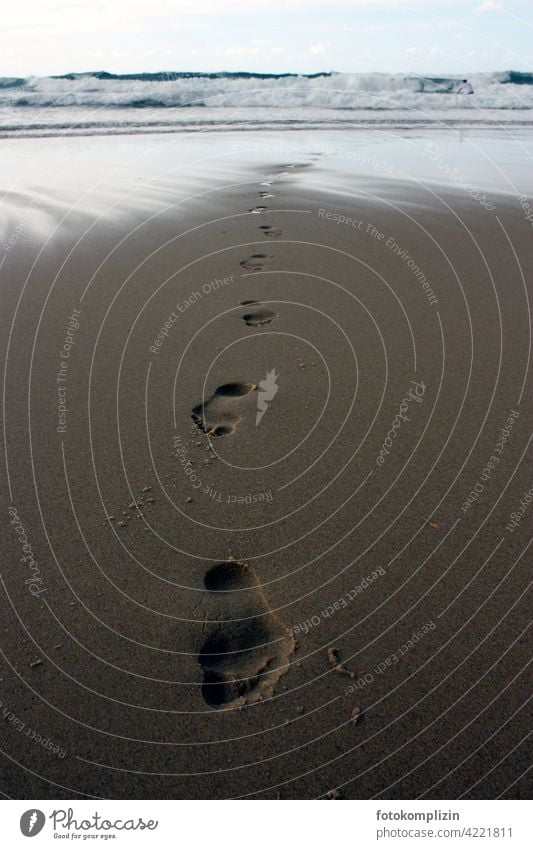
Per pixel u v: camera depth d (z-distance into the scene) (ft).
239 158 31.01
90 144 33.94
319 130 38.04
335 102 48.44
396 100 49.11
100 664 7.27
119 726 6.68
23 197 24.09
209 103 48.37
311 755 6.44
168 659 7.32
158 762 6.41
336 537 8.97
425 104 47.88
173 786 6.26
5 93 50.65
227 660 7.35
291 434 10.96
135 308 15.29
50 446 10.71
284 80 54.34
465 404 11.71
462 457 10.41
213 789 6.23
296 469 10.19
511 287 16.39
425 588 8.20
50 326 14.47
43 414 11.53
